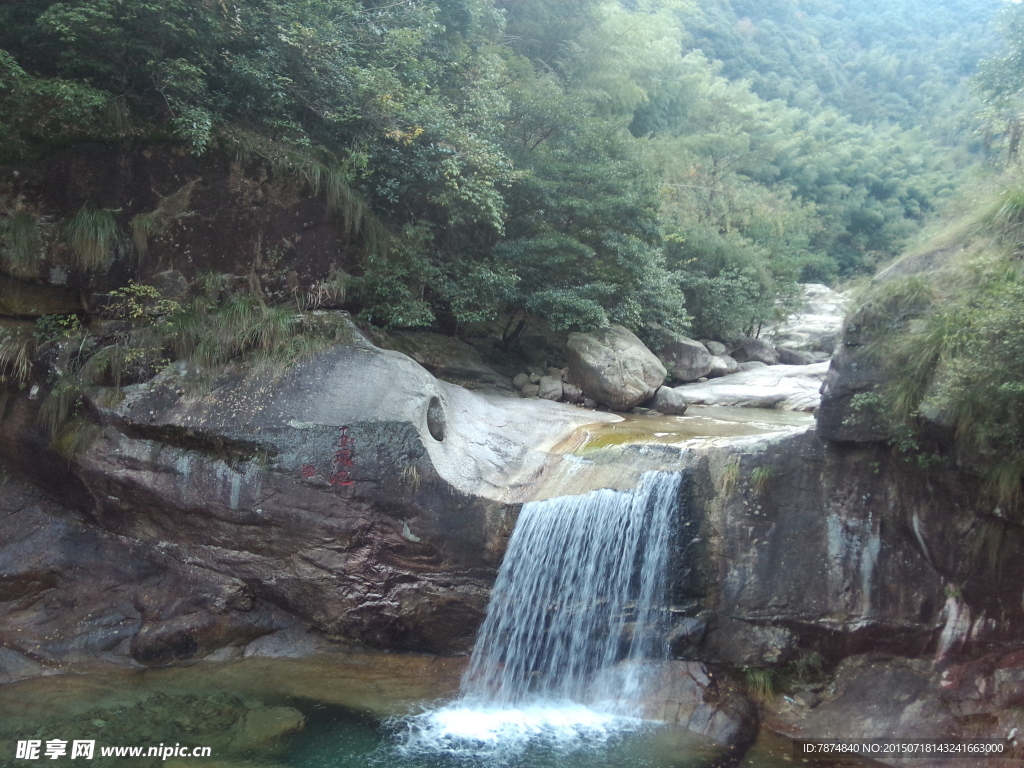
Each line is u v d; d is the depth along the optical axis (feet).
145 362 32.22
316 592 30.32
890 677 26.45
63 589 31.01
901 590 26.58
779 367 59.72
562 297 44.60
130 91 34.01
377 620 30.22
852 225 134.72
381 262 39.06
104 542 31.96
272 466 29.71
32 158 31.73
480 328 49.90
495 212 40.29
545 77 61.46
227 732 25.18
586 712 28.09
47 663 28.91
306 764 23.68
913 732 24.85
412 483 29.37
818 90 181.16
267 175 35.78
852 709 26.13
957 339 24.32
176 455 30.42
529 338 51.98
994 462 23.57
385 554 29.84
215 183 34.86
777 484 28.22
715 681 27.89
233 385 31.42
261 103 36.83
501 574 29.68
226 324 32.81
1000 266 25.59
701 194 87.20
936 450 25.35
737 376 57.52
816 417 27.78
